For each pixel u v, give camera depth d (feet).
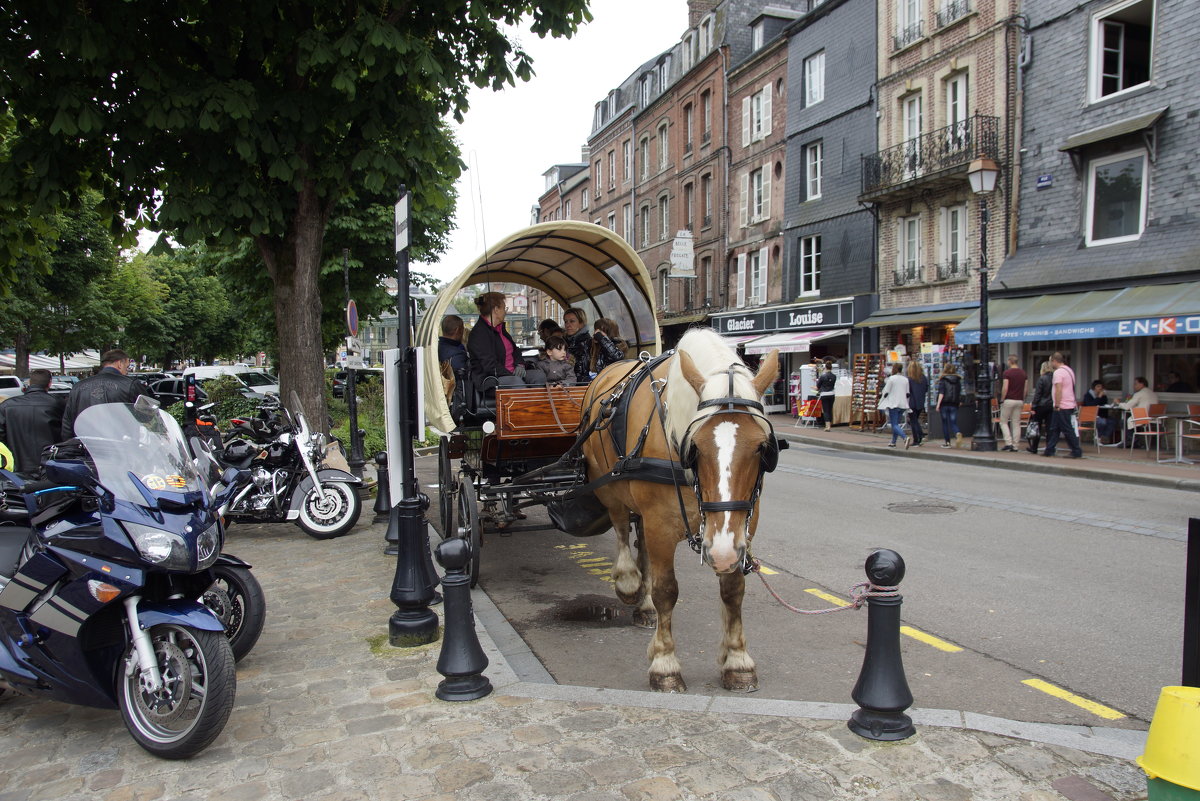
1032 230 57.31
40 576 11.89
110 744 12.00
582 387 20.10
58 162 27.81
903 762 10.41
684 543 27.02
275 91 29.45
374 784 10.39
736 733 11.40
